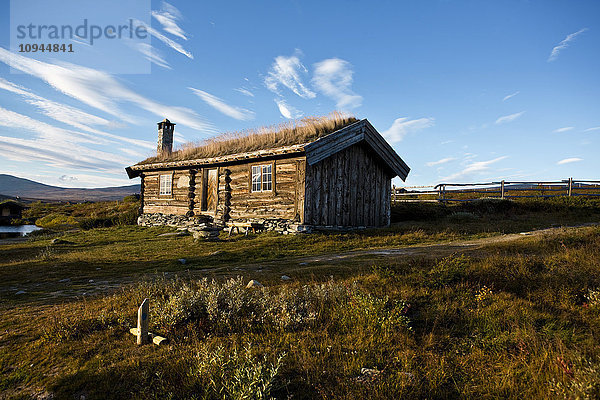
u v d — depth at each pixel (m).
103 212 40.75
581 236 10.16
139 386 3.64
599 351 3.83
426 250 10.39
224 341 4.67
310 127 16.03
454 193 26.86
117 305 6.12
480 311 5.15
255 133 18.31
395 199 26.80
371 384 3.53
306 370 3.77
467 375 3.70
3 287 8.12
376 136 17.30
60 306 6.30
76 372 3.96
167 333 4.93
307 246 12.34
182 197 20.78
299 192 14.55
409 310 5.46
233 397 3.28
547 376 3.48
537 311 5.07
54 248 14.97
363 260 9.21
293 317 5.14
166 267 10.02
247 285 7.14
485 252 9.32
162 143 23.95
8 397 3.58
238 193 17.58
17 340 4.85
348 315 5.22
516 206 19.45
